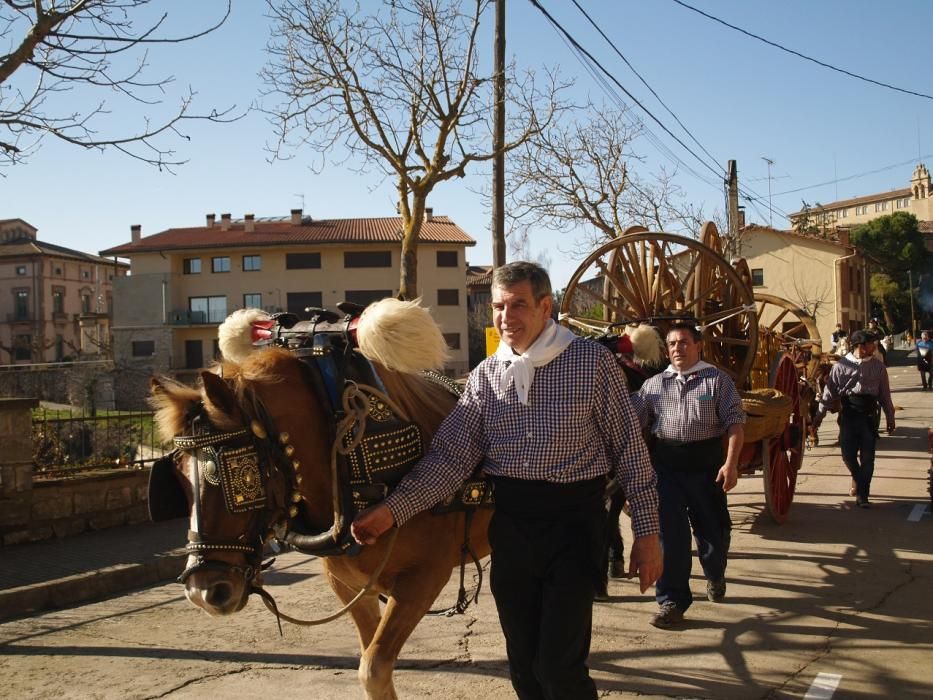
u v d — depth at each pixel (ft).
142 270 158.40
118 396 76.84
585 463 10.16
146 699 13.94
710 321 23.31
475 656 15.64
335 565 11.50
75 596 20.89
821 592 19.16
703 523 18.11
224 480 9.70
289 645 16.63
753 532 25.31
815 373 32.35
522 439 10.06
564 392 9.98
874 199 350.64
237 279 155.33
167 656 16.11
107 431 29.94
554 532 10.00
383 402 11.36
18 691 14.39
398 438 11.25
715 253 22.25
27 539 25.82
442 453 10.54
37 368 82.58
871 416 28.94
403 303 11.42
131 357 154.92
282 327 12.21
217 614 9.55
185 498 10.45
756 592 19.27
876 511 28.25
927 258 209.77
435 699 13.66
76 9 20.21
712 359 25.02
